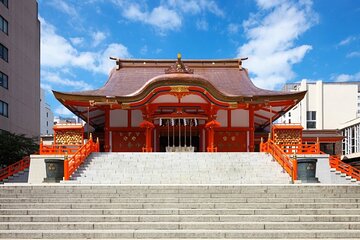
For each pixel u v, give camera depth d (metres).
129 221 11.09
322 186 13.05
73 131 24.86
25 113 49.47
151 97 26.34
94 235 10.27
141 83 32.44
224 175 18.70
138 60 35.28
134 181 18.14
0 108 42.00
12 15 45.94
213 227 10.70
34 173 22.09
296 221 11.09
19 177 23.09
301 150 23.64
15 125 45.97
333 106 63.91
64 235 10.28
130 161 20.45
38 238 10.27
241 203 12.03
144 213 11.49
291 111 70.56
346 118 63.66
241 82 32.97
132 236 10.26
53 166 18.58
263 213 11.50
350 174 22.03
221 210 11.52
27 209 11.65
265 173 18.91
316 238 10.23
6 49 44.16
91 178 18.31
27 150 33.09
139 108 27.41
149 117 27.48
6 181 22.89
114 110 30.03
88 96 26.69
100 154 21.39
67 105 27.92
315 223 10.80
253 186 13.09
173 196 12.65
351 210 11.59
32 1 52.81
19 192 12.98
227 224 10.71
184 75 25.72
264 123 34.06
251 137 29.67
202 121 30.03
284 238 10.20
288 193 12.89
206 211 11.50
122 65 35.25
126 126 29.86
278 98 26.91
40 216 11.18
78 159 19.55
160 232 10.29
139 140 29.89
